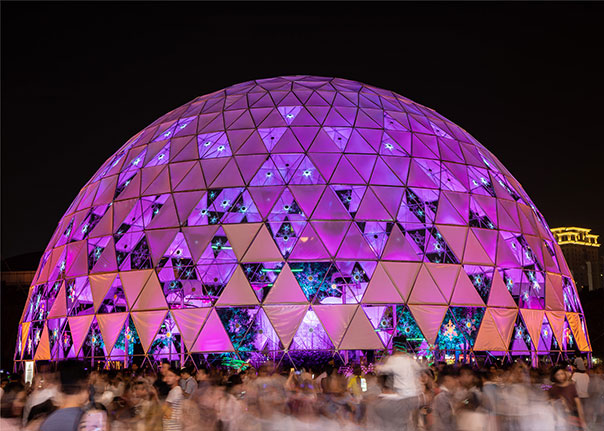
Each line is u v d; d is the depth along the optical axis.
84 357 30.61
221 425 12.59
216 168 32.53
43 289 35.59
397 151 33.69
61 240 36.00
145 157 35.25
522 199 37.09
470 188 34.16
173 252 30.97
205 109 36.81
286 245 30.17
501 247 32.94
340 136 33.72
